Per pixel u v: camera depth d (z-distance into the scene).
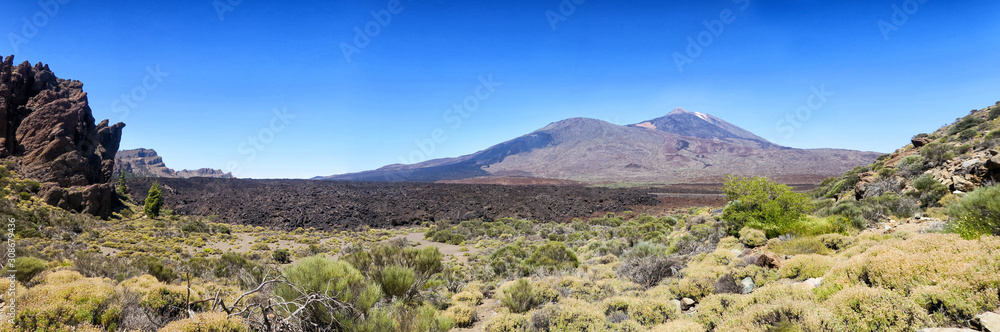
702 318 6.23
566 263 16.89
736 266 9.28
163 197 58.12
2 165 35.81
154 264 14.54
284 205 58.47
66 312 5.37
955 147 18.94
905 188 17.33
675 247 15.50
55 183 35.72
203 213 53.62
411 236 43.50
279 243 36.38
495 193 74.50
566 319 6.81
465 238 40.34
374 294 6.74
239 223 49.69
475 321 9.09
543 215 57.62
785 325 4.73
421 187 81.12
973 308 3.71
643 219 45.06
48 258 18.30
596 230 39.12
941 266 4.49
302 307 4.95
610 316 7.23
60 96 46.41
